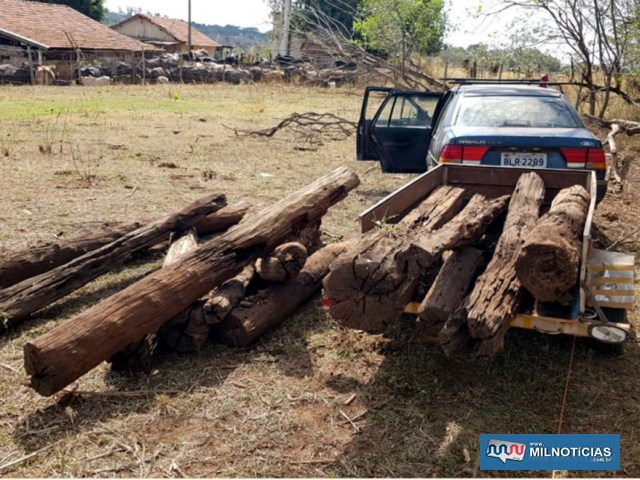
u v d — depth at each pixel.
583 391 3.95
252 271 4.89
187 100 23.30
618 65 14.66
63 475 3.18
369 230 4.13
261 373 4.13
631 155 11.97
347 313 3.57
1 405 3.75
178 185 9.20
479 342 3.38
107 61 38.12
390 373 4.11
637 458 3.37
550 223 3.88
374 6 17.47
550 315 3.74
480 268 4.08
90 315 3.75
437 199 4.98
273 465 3.28
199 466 3.27
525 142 6.30
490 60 16.94
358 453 3.38
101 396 3.81
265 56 37.31
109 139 13.25
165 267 4.34
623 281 4.06
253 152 12.24
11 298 4.68
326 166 11.05
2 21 34.53
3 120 15.57
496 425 3.62
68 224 7.05
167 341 4.30
